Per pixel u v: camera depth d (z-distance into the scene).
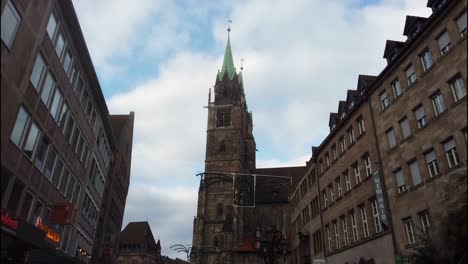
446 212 20.06
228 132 102.62
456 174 20.98
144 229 112.94
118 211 70.50
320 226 47.97
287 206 94.50
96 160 48.25
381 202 32.25
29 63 24.41
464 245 18.97
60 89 31.56
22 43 23.12
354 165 39.31
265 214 94.44
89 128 42.66
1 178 23.39
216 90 109.81
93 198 48.97
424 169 27.97
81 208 42.50
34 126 27.22
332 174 44.88
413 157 29.28
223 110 106.75
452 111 25.45
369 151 35.84
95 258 54.22
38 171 28.97
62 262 34.72
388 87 33.47
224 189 94.06
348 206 39.81
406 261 27.05
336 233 43.38
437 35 27.38
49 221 32.31
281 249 33.22
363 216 37.16
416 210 28.31
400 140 31.19
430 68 27.92
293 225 66.06
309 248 53.38
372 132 35.41
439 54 27.23
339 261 41.53
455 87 25.72
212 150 101.31
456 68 25.27
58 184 34.06
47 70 28.05
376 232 34.44
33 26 24.44
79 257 44.09
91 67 37.78
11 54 21.81
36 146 28.00
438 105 27.33
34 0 24.25
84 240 46.62
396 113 32.00
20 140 25.08
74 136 37.34
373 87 35.88
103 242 57.94
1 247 24.48
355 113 39.41
